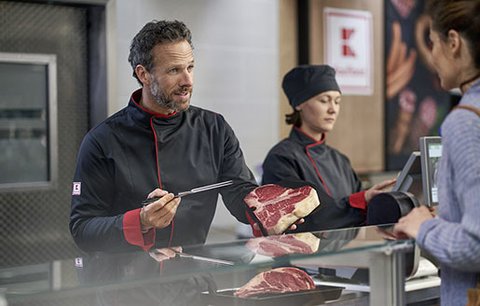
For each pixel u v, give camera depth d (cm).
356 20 547
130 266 169
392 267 189
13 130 378
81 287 153
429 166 240
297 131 338
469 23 166
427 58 598
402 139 585
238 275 219
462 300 176
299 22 519
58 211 392
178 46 240
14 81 376
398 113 581
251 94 495
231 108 486
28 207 383
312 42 521
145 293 184
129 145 249
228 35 482
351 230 209
